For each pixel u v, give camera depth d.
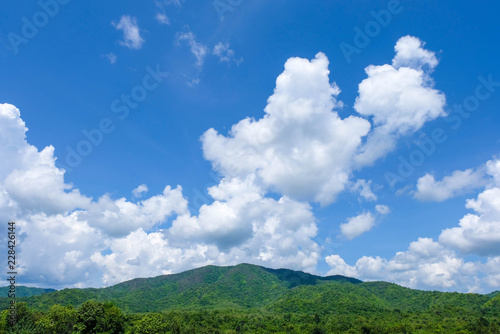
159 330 146.88
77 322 114.19
